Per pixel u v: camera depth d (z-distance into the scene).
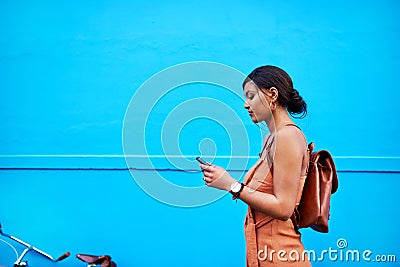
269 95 2.49
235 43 4.15
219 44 4.15
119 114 4.20
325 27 4.12
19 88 4.25
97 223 4.17
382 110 4.09
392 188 4.05
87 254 4.10
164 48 4.18
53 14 4.25
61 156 4.20
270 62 4.13
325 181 2.54
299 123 4.11
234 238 4.11
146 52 4.20
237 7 4.16
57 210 4.18
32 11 4.26
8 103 4.25
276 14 4.14
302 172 2.48
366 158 4.06
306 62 4.12
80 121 4.22
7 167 4.20
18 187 4.21
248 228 2.55
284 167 2.38
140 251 4.14
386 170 4.05
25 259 4.14
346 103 4.11
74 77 4.23
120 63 4.21
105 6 4.23
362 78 4.11
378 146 4.08
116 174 4.17
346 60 4.11
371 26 4.11
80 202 4.18
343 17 4.12
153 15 4.20
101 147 4.20
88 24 4.23
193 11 4.18
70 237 4.17
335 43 4.12
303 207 2.52
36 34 4.25
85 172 4.19
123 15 4.21
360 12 4.11
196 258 4.13
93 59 4.22
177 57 4.17
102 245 4.16
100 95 4.21
